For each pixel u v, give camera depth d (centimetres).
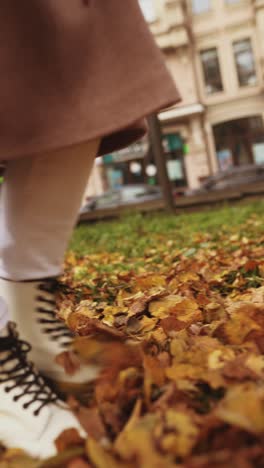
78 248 647
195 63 2617
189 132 2614
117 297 270
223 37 2584
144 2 2519
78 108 105
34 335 118
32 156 108
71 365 117
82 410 108
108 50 109
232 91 2603
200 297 210
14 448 107
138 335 173
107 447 98
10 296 117
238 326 141
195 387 112
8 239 113
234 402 88
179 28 2500
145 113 108
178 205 1077
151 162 2634
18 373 115
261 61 2527
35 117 103
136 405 103
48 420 112
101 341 121
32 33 104
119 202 1742
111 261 476
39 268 115
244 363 116
